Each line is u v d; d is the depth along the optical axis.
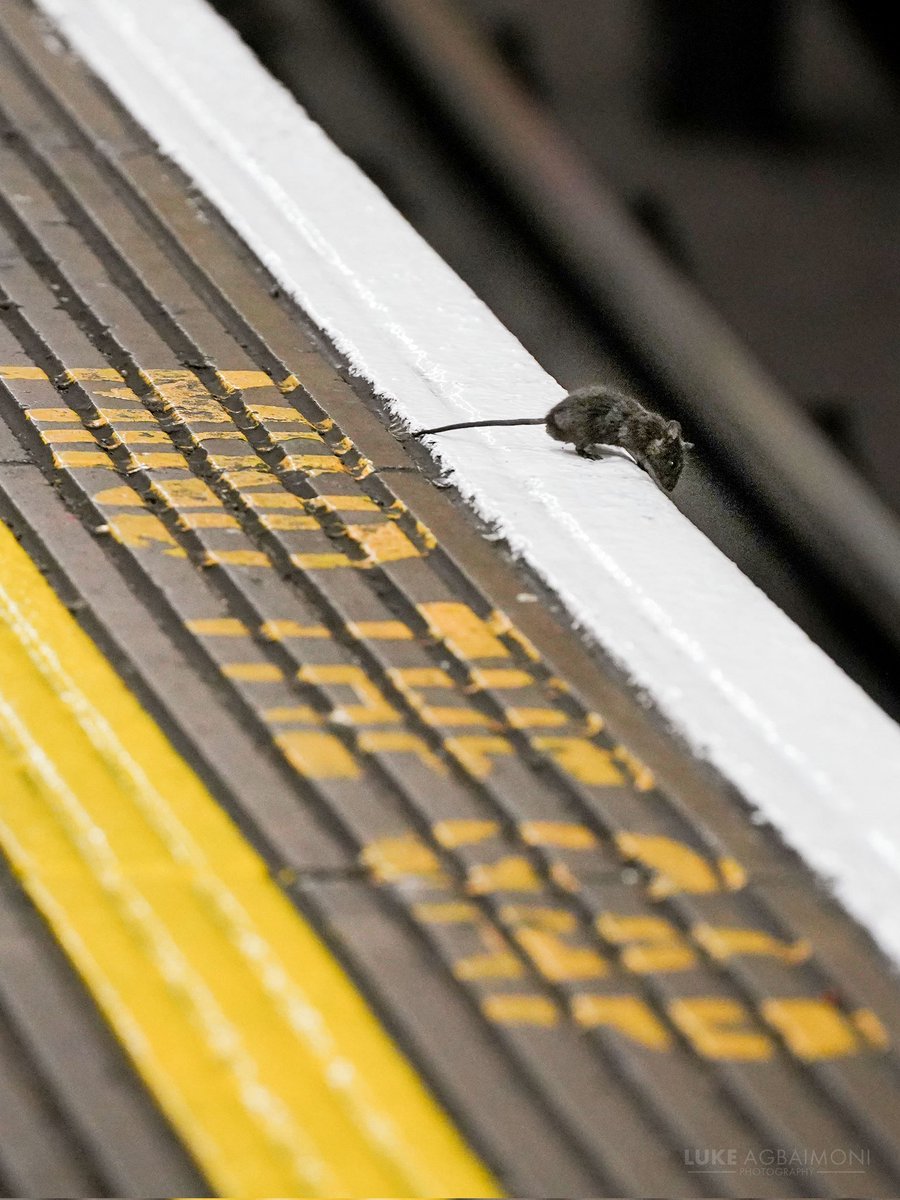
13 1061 1.77
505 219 3.31
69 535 2.03
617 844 1.88
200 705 1.93
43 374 2.17
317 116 3.48
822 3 3.18
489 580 2.03
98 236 2.30
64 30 2.52
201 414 2.14
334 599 2.00
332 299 2.25
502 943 1.83
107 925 1.82
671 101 3.29
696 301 3.11
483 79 3.38
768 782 1.91
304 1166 1.74
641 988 1.82
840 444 3.00
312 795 1.89
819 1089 1.78
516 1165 1.74
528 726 1.94
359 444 2.13
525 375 2.21
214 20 2.54
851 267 3.13
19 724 1.92
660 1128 1.76
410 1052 1.78
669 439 2.16
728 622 2.00
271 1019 1.79
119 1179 1.73
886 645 2.84
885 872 1.87
